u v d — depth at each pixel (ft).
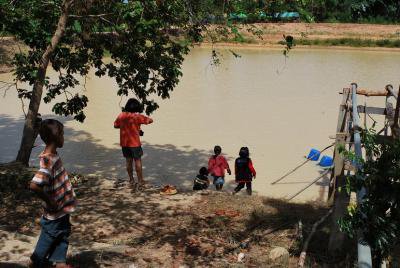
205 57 121.29
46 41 35.27
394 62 113.80
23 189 33.12
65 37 37.37
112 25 35.47
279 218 32.35
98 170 45.32
